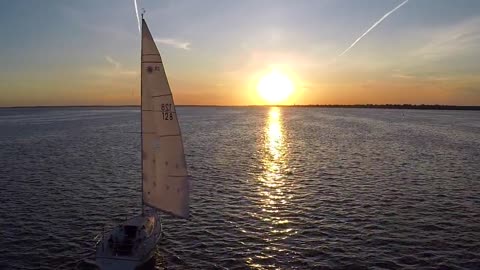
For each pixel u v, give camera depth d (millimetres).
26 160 64562
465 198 41375
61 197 41750
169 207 27156
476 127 136500
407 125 149875
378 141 93312
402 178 51125
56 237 30375
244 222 34031
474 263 26031
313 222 33906
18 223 33406
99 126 146250
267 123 173750
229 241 29891
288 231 31859
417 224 33219
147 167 27094
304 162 63656
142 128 26625
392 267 25547
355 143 89375
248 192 44188
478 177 51562
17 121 183125
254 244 29312
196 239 30266
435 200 40562
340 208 37875
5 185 46906
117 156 69812
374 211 36844
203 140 96875
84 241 29672
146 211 31500
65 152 74188
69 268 25391
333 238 30297
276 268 25578
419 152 74188
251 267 25734
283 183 48562
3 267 25406
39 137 101938
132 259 23125
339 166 59875
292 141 94625
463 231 31578
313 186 46906
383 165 60594
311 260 26625
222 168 58469
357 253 27578
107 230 31984
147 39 25266
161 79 25688
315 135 110562
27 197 41594
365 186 46781
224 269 25453
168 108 25984
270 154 72562
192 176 52719
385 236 30594
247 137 105375
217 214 36219
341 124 161125
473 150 76625
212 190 45094
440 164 61250
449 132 116812
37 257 26875
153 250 25031
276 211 37094
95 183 48312
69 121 183625
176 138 26219
